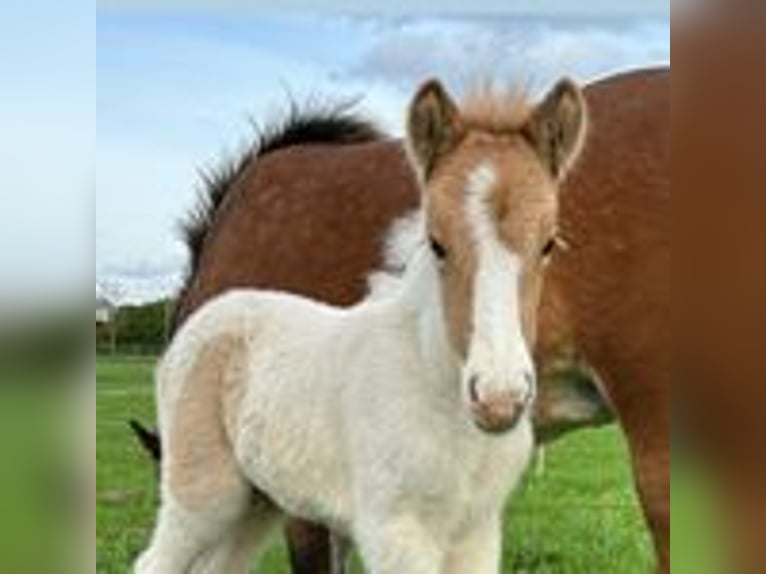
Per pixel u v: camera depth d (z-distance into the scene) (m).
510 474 1.44
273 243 1.96
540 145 1.34
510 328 1.19
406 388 1.41
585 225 1.66
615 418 1.74
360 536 1.46
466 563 1.46
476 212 1.24
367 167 1.91
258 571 2.40
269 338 1.64
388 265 1.77
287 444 1.55
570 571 2.30
